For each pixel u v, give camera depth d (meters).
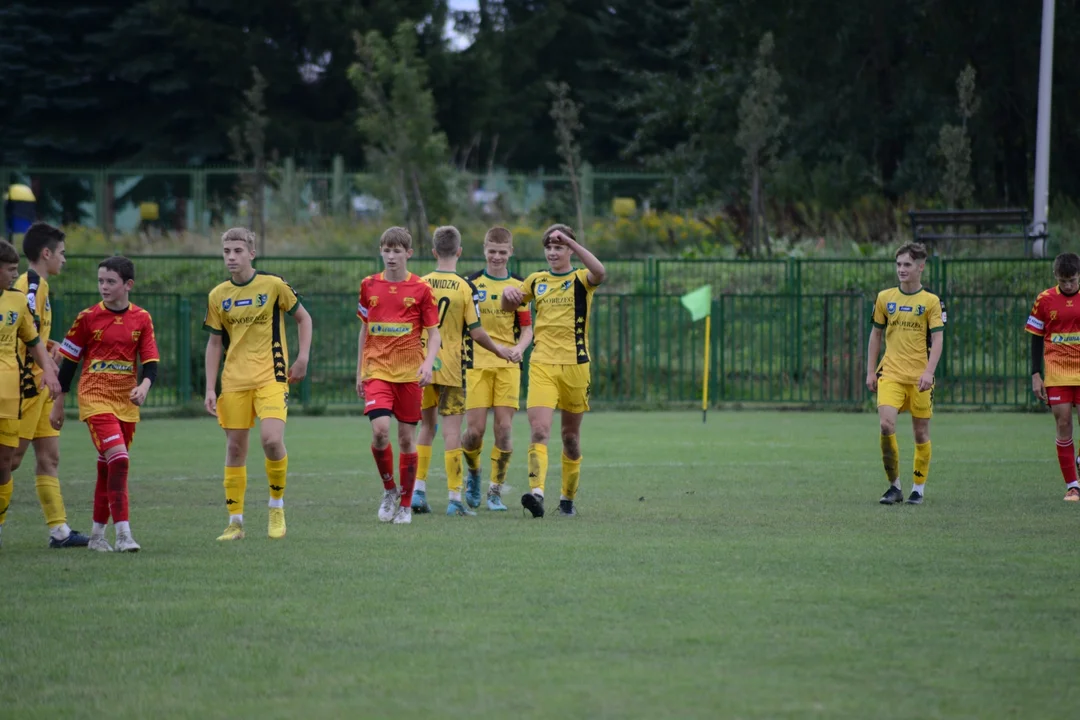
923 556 25.14
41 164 148.88
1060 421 34.81
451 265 33.41
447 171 108.88
